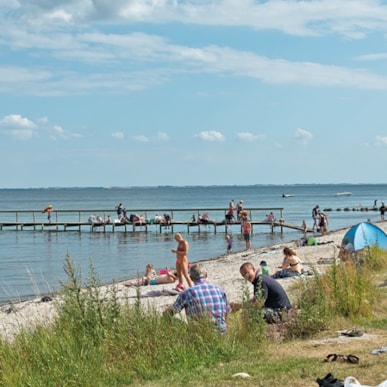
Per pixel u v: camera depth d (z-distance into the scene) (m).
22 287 28.92
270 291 10.73
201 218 62.56
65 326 9.23
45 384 7.81
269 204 147.12
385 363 8.17
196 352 8.95
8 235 63.81
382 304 12.88
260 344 9.74
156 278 24.39
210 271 29.48
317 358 8.77
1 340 8.91
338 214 98.81
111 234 63.81
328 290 12.48
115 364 8.61
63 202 173.75
